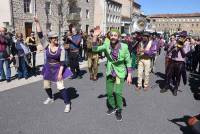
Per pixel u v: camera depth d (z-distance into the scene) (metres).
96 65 9.39
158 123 5.40
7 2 25.27
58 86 5.80
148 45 7.89
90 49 9.27
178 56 7.57
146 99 7.17
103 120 5.46
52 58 5.82
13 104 6.33
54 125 5.14
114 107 5.84
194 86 9.17
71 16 36.06
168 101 7.07
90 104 6.48
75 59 9.51
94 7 45.59
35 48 10.52
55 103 6.48
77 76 9.81
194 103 6.95
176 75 7.66
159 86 8.91
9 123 5.18
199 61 12.26
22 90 7.65
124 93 7.74
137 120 5.53
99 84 8.80
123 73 5.34
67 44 9.48
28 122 5.25
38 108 6.08
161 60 18.48
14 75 9.87
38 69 11.38
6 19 25.50
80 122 5.32
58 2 33.50
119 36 5.15
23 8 27.27
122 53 5.15
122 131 4.95
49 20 32.03
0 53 8.65
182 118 5.73
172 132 4.97
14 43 9.21
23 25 27.44
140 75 8.05
